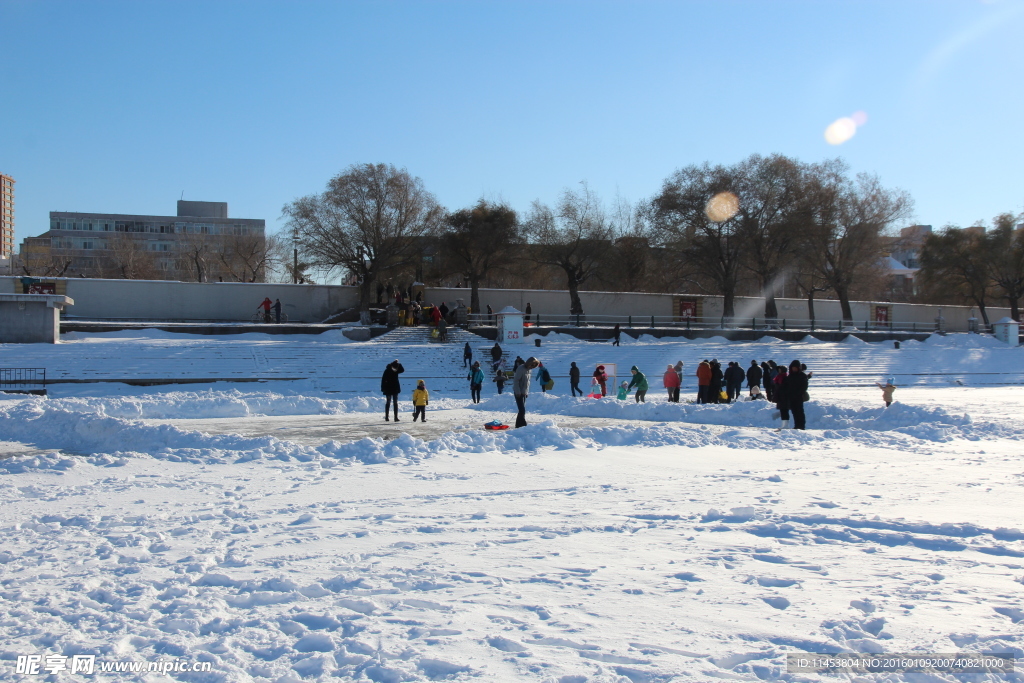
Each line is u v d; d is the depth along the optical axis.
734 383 29.62
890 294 86.75
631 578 5.96
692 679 4.09
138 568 6.38
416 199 53.44
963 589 5.61
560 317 56.91
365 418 23.03
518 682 4.05
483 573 6.12
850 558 6.50
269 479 11.29
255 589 5.81
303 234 52.16
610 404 22.86
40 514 8.64
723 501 9.16
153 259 96.44
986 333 64.75
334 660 4.41
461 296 55.97
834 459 13.04
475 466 12.49
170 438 15.23
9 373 32.25
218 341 40.12
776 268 56.16
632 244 61.69
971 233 67.69
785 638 4.66
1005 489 9.84
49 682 4.17
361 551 6.90
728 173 54.28
